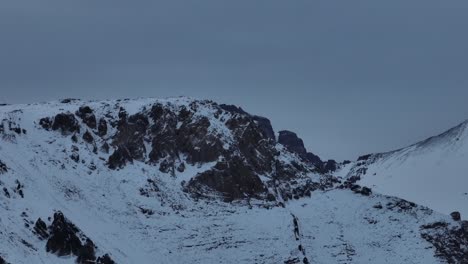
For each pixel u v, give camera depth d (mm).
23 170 170250
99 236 164375
